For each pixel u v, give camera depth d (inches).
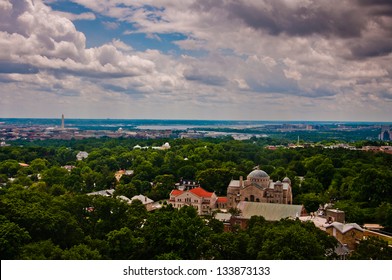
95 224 7293.3
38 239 6127.0
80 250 5438.0
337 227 7140.8
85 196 7706.7
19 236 5502.0
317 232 6323.8
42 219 6146.7
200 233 6446.9
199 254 6190.9
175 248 6186.0
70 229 6481.3
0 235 5369.1
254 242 5949.8
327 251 6141.7
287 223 6988.2
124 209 7485.2
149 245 6382.9
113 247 6274.6
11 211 6176.2
